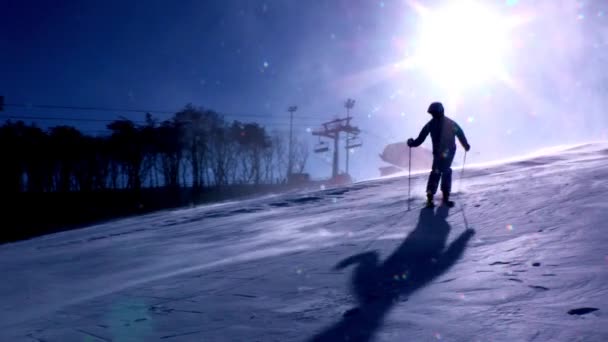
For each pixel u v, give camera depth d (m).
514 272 3.99
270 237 7.82
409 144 8.63
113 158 46.00
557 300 3.24
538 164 12.77
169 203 43.53
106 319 4.26
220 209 13.71
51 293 5.89
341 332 3.20
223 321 3.76
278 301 4.10
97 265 7.52
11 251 11.43
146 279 5.86
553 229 5.36
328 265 5.15
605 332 2.67
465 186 10.35
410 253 5.21
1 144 41.38
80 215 36.88
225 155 50.69
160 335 3.63
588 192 7.25
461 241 5.48
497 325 2.96
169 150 47.44
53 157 43.81
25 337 4.04
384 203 9.70
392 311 3.46
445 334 2.93
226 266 5.89
